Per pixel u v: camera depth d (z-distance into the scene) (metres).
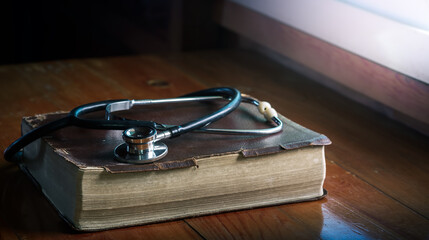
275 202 0.80
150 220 0.76
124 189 0.74
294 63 1.34
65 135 0.80
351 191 0.85
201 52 1.47
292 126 0.84
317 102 1.14
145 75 1.25
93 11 2.31
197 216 0.77
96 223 0.74
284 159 0.79
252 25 1.43
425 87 1.01
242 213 0.79
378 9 1.09
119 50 2.18
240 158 0.77
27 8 2.41
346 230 0.77
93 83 1.19
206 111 0.87
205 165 0.76
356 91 1.15
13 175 0.85
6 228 0.75
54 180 0.77
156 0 1.98
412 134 1.03
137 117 0.84
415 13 1.03
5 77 1.20
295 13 1.25
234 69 1.32
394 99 1.06
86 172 0.72
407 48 1.03
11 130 0.97
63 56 2.44
